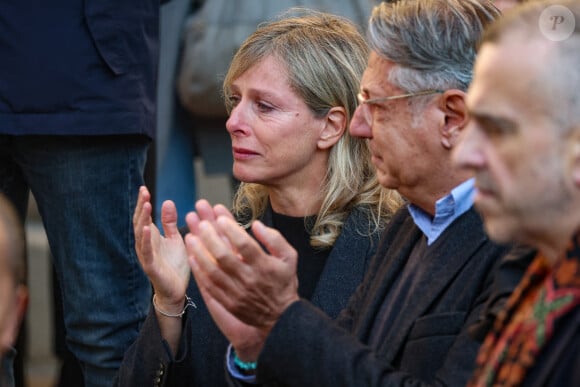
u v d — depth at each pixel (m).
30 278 16.09
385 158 5.10
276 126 6.46
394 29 5.01
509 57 3.73
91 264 7.49
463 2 5.03
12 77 7.22
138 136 7.51
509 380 3.77
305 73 6.45
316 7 10.09
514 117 3.71
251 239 4.72
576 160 3.65
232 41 10.01
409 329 4.95
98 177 7.46
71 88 7.25
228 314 5.07
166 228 5.91
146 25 7.52
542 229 3.79
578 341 3.63
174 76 10.25
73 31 7.23
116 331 7.53
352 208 6.52
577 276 3.67
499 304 4.44
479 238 4.93
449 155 4.96
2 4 7.20
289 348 4.75
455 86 4.92
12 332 4.21
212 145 10.51
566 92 3.65
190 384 6.18
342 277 6.29
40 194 7.57
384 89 5.05
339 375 4.67
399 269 5.31
